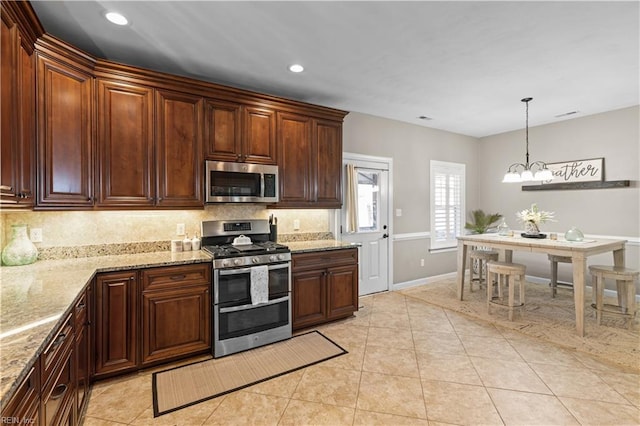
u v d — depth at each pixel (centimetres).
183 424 192
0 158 161
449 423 193
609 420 194
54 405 135
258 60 284
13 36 173
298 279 322
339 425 191
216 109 303
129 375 243
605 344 292
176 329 257
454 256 568
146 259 263
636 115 421
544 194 517
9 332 119
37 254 250
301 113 355
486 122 501
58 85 220
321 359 271
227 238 332
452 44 257
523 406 208
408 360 269
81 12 208
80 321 185
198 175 293
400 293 466
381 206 470
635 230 425
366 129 452
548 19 222
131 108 262
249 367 258
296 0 199
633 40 251
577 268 315
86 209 240
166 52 266
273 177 331
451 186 566
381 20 222
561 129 495
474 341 306
